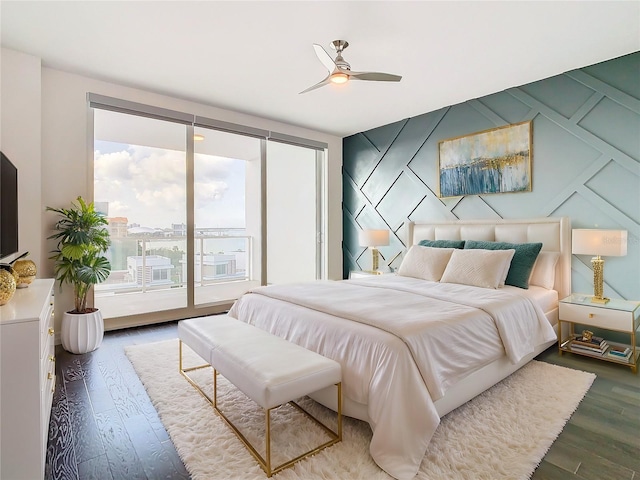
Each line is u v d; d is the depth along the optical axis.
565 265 3.29
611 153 3.13
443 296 2.64
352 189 5.73
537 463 1.60
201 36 2.78
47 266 3.27
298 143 5.23
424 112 4.59
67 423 1.96
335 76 2.70
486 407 2.08
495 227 3.80
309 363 1.72
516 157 3.74
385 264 5.21
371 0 2.33
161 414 2.04
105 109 3.62
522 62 3.19
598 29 2.64
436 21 2.56
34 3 2.36
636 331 2.92
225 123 4.41
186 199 4.26
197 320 2.53
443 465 1.58
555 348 3.16
